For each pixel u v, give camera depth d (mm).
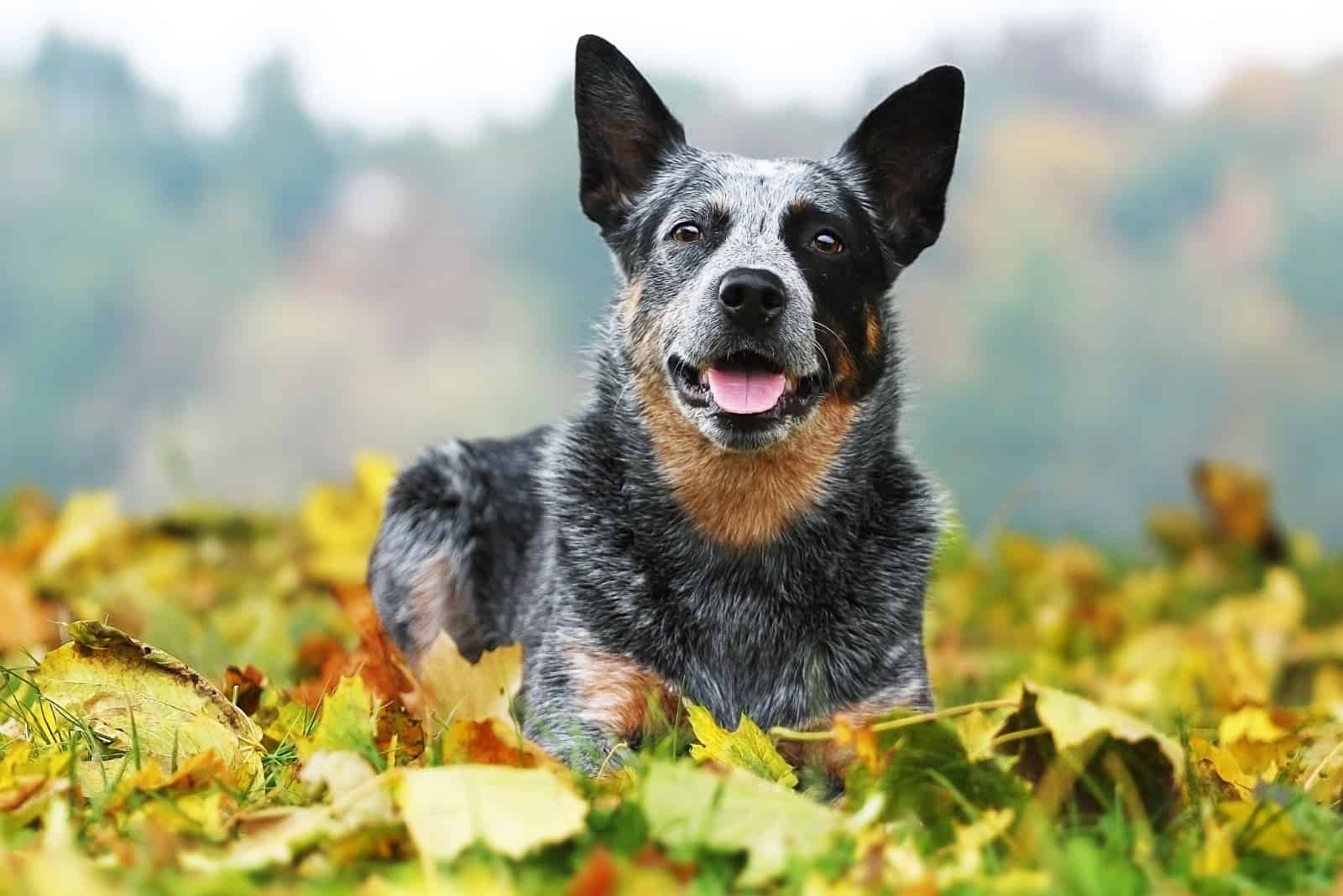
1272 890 4105
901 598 6117
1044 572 10883
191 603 9305
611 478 6266
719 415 5977
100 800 4543
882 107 6797
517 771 4215
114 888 3764
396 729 5203
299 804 4684
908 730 4496
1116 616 9320
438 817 4059
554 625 6121
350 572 9672
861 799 4621
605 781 4816
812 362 6066
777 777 5000
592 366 6758
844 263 6367
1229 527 11477
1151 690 7348
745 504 6055
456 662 5500
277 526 12016
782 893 3918
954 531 6703
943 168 6828
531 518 7043
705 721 5160
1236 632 8742
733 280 5930
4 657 7594
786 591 6035
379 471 10086
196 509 11820
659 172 6938
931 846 4367
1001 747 4762
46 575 9633
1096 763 4566
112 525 10500
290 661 7727
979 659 8820
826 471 6137
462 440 7395
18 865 3877
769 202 6391
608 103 6973
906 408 6762
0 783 4590
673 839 4148
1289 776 5262
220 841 4262
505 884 3777
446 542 7141
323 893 3752
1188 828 4500
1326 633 9266
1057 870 3906
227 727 5113
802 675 5988
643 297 6484
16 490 13000
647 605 6020
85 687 5133
